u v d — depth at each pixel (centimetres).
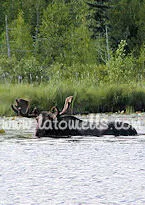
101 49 17625
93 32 18500
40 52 18612
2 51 18900
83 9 19362
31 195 2047
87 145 3130
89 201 1969
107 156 2769
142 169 2448
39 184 2203
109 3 19400
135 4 19138
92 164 2564
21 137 3528
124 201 1966
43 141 3312
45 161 2647
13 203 1950
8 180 2267
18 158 2728
